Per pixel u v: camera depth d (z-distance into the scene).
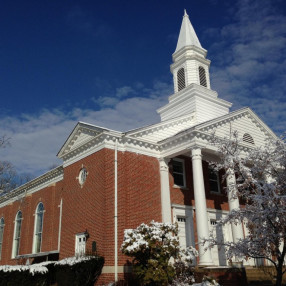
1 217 37.28
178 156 23.61
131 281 17.81
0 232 36.69
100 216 19.08
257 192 10.37
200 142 20.36
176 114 29.00
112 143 20.52
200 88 28.05
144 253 15.65
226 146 11.52
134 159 20.95
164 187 21.53
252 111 25.08
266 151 11.02
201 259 17.70
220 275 16.19
